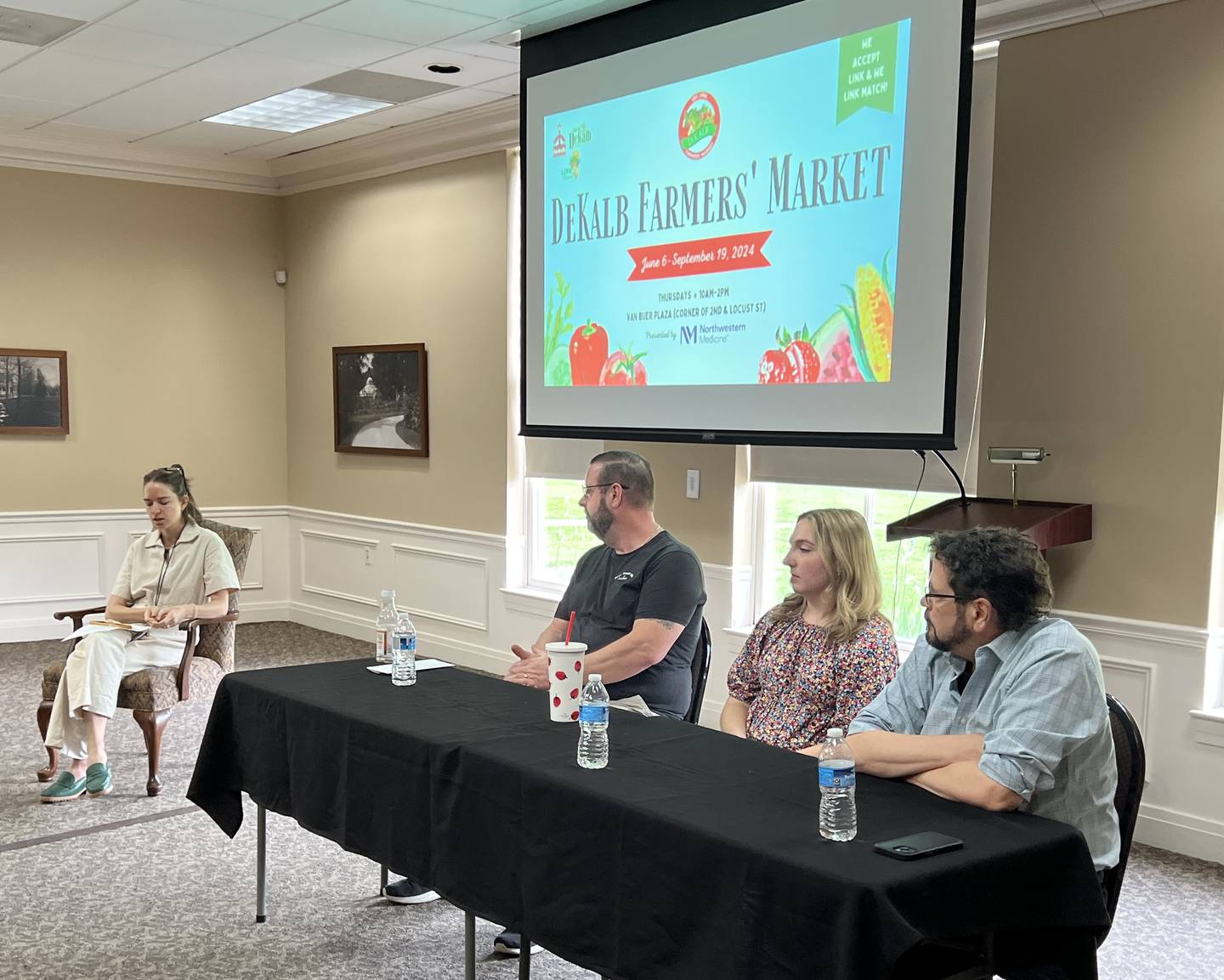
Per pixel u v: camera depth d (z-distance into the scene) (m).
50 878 3.43
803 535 2.82
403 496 6.97
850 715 2.70
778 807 2.03
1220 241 3.54
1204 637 3.60
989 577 2.16
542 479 6.09
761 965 1.79
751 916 1.80
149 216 7.31
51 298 7.02
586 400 5.07
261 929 3.10
